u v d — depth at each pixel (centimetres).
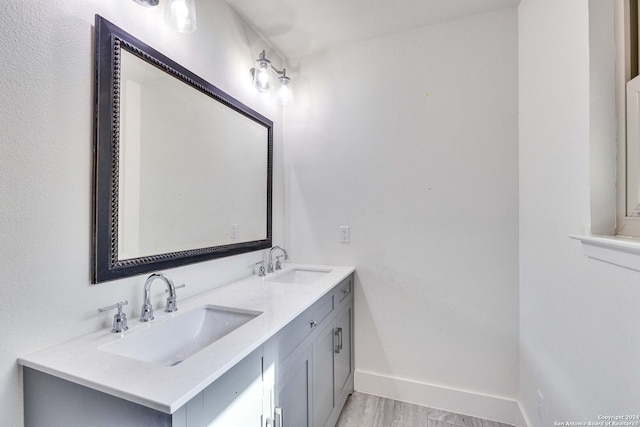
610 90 97
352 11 176
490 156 179
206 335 124
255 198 194
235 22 174
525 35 163
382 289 203
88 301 99
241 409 87
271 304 128
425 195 193
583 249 101
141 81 117
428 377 192
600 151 98
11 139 81
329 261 216
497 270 178
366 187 206
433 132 191
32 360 81
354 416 181
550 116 131
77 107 96
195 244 146
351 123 210
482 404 180
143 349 102
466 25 183
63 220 92
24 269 84
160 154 126
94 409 74
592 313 98
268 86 186
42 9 88
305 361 131
